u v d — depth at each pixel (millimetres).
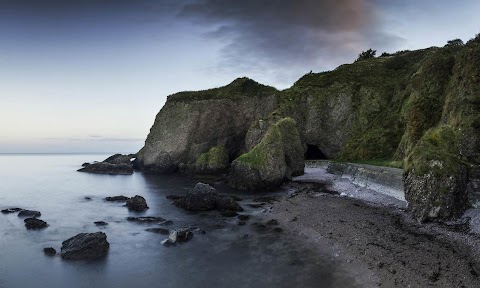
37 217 29297
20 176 64062
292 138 48375
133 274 17609
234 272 17406
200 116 63375
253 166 41219
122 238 23328
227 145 65438
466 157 26672
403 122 50375
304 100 66500
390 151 49031
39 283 16797
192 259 19359
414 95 48594
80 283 16781
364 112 60906
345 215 26297
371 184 35188
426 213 22906
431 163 23609
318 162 56969
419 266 16625
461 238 19656
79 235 21281
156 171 63250
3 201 37094
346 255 18891
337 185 39562
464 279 15094
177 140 62781
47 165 103812
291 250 20266
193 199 31641
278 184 41281
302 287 15477
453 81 37500
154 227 25922
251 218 28062
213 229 25078
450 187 22469
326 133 64375
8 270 18266
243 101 65812
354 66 72000
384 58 76812
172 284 16375
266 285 15797
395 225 23156
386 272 16391
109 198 36875
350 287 15336
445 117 35000
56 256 20047
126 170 64250
